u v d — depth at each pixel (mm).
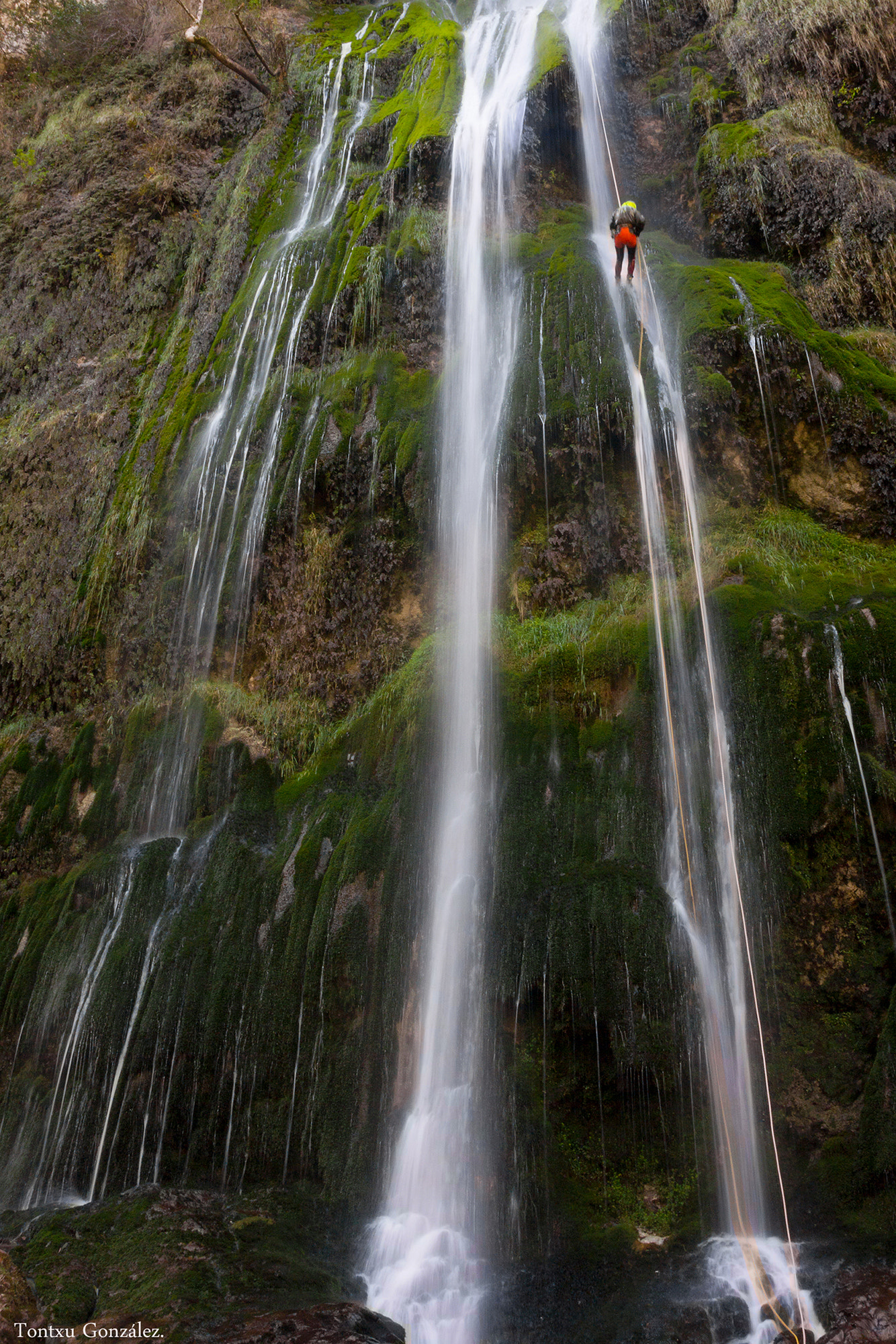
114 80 16703
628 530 8258
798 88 11414
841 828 6387
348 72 14039
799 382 8664
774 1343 4695
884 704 6527
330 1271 5480
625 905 6191
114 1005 7207
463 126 11555
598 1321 5125
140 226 13773
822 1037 6102
